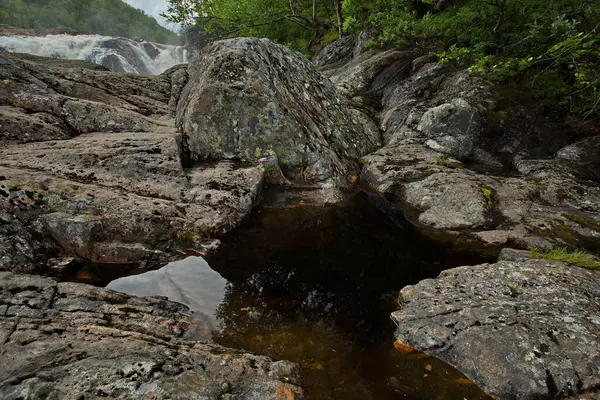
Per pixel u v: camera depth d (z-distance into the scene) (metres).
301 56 9.72
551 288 3.70
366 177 8.00
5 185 4.54
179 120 7.77
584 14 7.66
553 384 2.72
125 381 2.43
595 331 3.05
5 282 3.37
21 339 2.67
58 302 3.29
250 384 2.71
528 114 8.38
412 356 3.26
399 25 11.44
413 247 5.59
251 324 3.67
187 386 2.50
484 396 2.83
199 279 4.46
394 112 10.14
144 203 5.20
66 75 8.13
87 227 4.55
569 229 5.48
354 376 3.04
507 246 5.34
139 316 3.43
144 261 4.75
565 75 8.80
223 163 6.93
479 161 8.20
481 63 7.57
